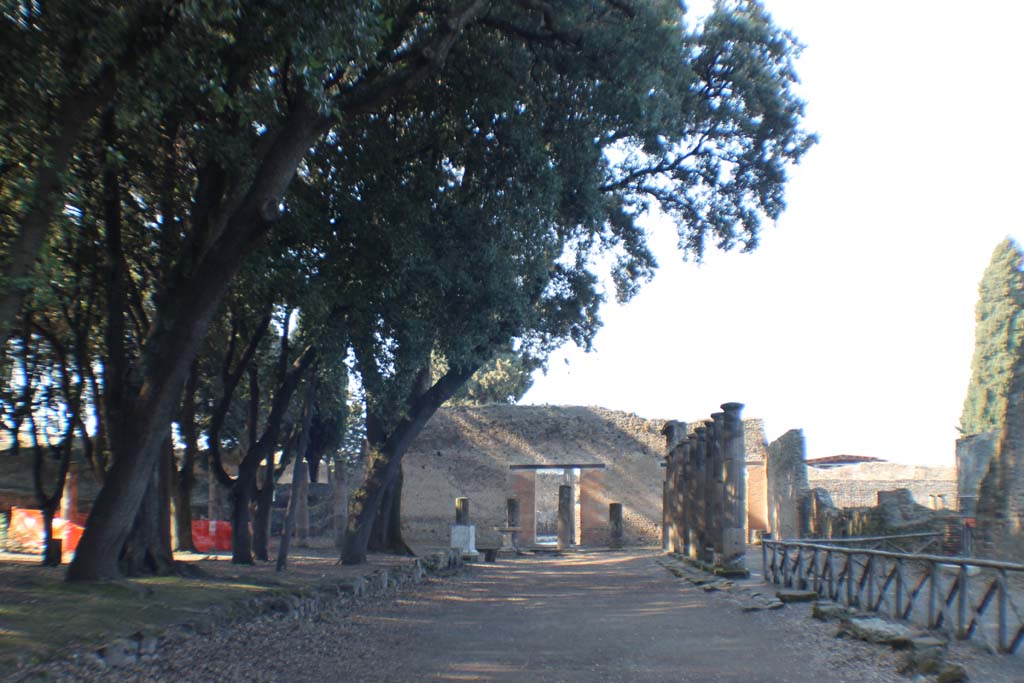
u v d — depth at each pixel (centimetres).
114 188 1357
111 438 1372
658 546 3994
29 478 3250
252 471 1981
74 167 1341
